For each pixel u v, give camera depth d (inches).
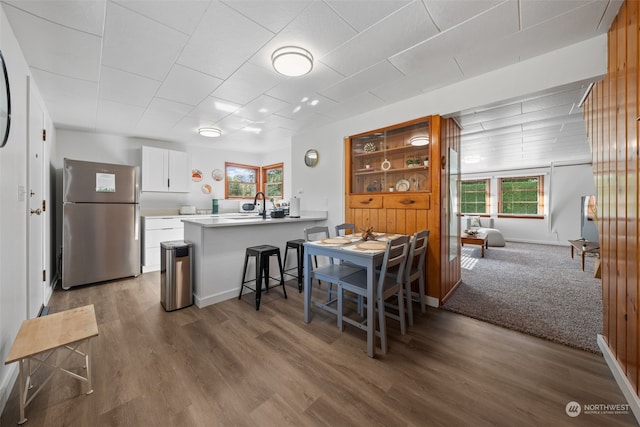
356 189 142.1
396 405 54.4
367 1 58.6
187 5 59.2
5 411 52.6
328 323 91.7
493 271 162.7
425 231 99.3
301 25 66.6
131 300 113.1
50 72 87.3
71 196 128.0
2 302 57.5
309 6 60.0
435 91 105.3
